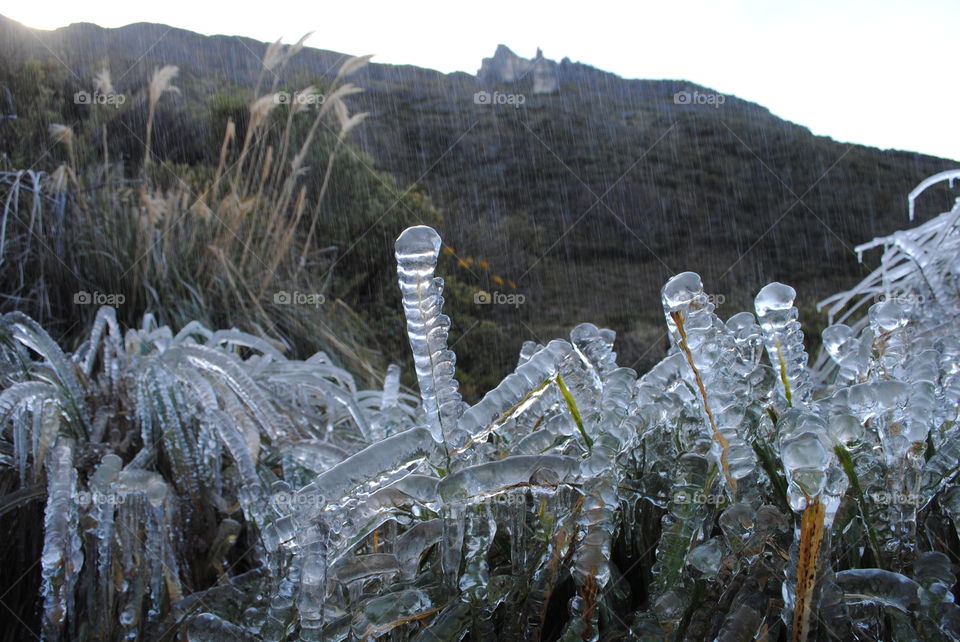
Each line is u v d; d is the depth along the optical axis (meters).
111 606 0.96
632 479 0.69
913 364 0.65
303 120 6.05
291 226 4.98
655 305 6.35
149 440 1.37
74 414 1.41
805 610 0.48
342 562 0.58
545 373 0.58
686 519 0.59
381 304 5.47
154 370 1.41
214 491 1.27
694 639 0.56
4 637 1.13
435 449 0.56
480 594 0.56
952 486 0.64
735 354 0.63
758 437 0.64
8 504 1.10
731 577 0.58
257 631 0.67
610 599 0.63
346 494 0.52
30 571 1.17
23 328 1.44
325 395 1.62
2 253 3.50
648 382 0.66
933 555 0.55
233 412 1.27
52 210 3.89
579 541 0.59
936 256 1.69
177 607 0.86
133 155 5.51
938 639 0.51
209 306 4.14
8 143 5.06
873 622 0.56
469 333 5.40
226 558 1.25
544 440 0.63
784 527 0.56
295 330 4.39
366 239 5.73
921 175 8.82
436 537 0.59
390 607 0.56
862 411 0.55
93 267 3.79
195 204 4.50
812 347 4.20
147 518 1.03
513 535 0.62
